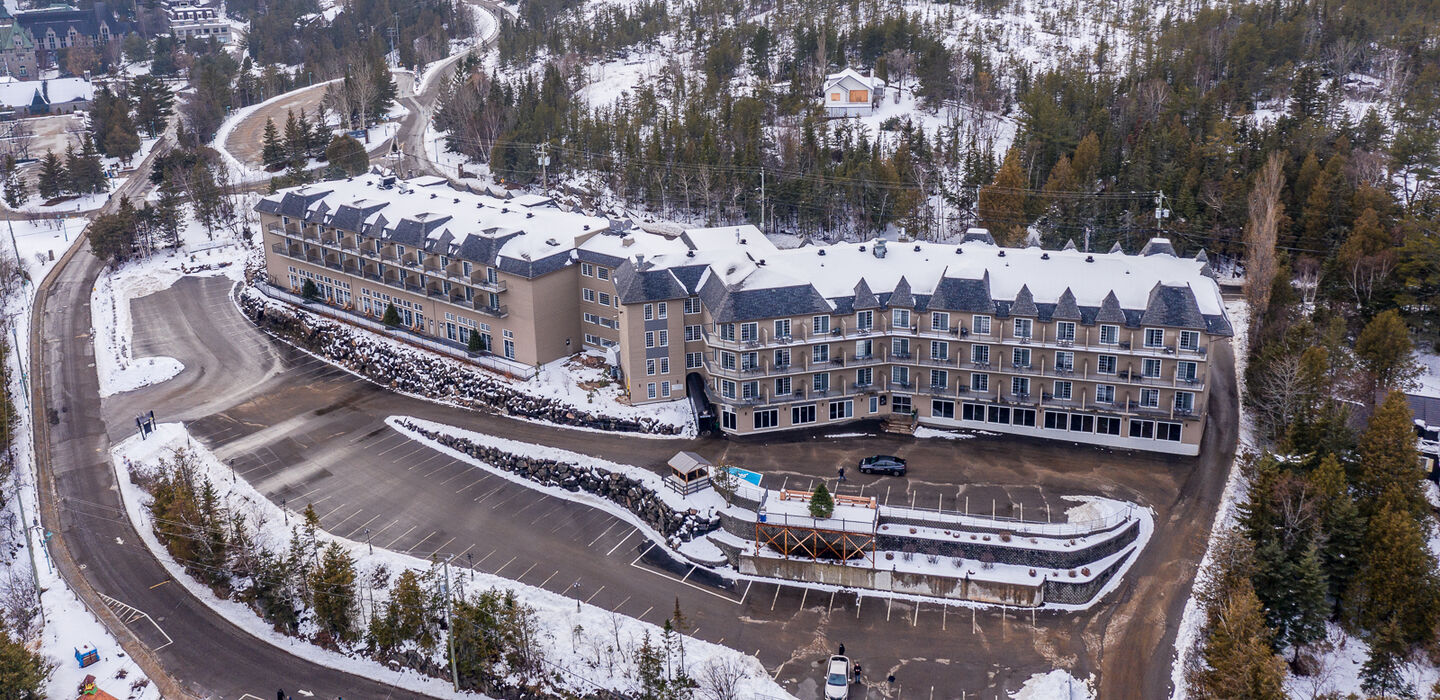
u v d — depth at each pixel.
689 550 103.06
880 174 172.50
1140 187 166.38
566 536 106.75
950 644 89.62
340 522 109.00
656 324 122.88
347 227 154.50
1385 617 86.88
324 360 150.00
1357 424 111.56
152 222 192.00
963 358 117.56
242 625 97.56
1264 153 166.50
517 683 88.25
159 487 108.75
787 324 116.94
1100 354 112.44
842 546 98.50
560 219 144.75
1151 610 92.06
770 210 174.38
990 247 123.31
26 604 99.75
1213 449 113.81
